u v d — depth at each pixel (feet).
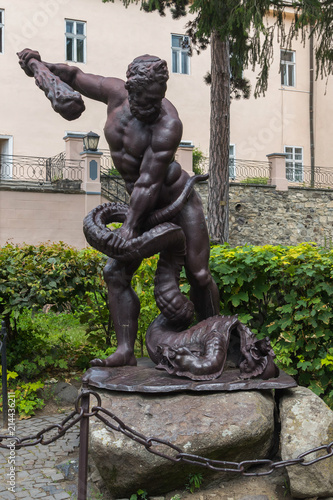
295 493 9.72
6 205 49.73
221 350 11.02
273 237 63.36
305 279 14.65
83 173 53.42
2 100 63.26
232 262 15.29
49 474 11.03
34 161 64.44
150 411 10.00
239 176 73.97
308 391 11.08
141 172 11.37
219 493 10.10
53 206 51.34
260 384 10.55
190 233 12.13
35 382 17.12
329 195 66.44
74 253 17.60
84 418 7.06
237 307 16.39
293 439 9.90
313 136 82.94
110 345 19.10
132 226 11.28
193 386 10.30
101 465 9.82
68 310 18.24
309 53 82.79
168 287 12.02
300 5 34.88
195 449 9.63
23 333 19.45
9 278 16.42
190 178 12.09
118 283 12.00
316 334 14.76
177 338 11.78
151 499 9.98
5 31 63.36
